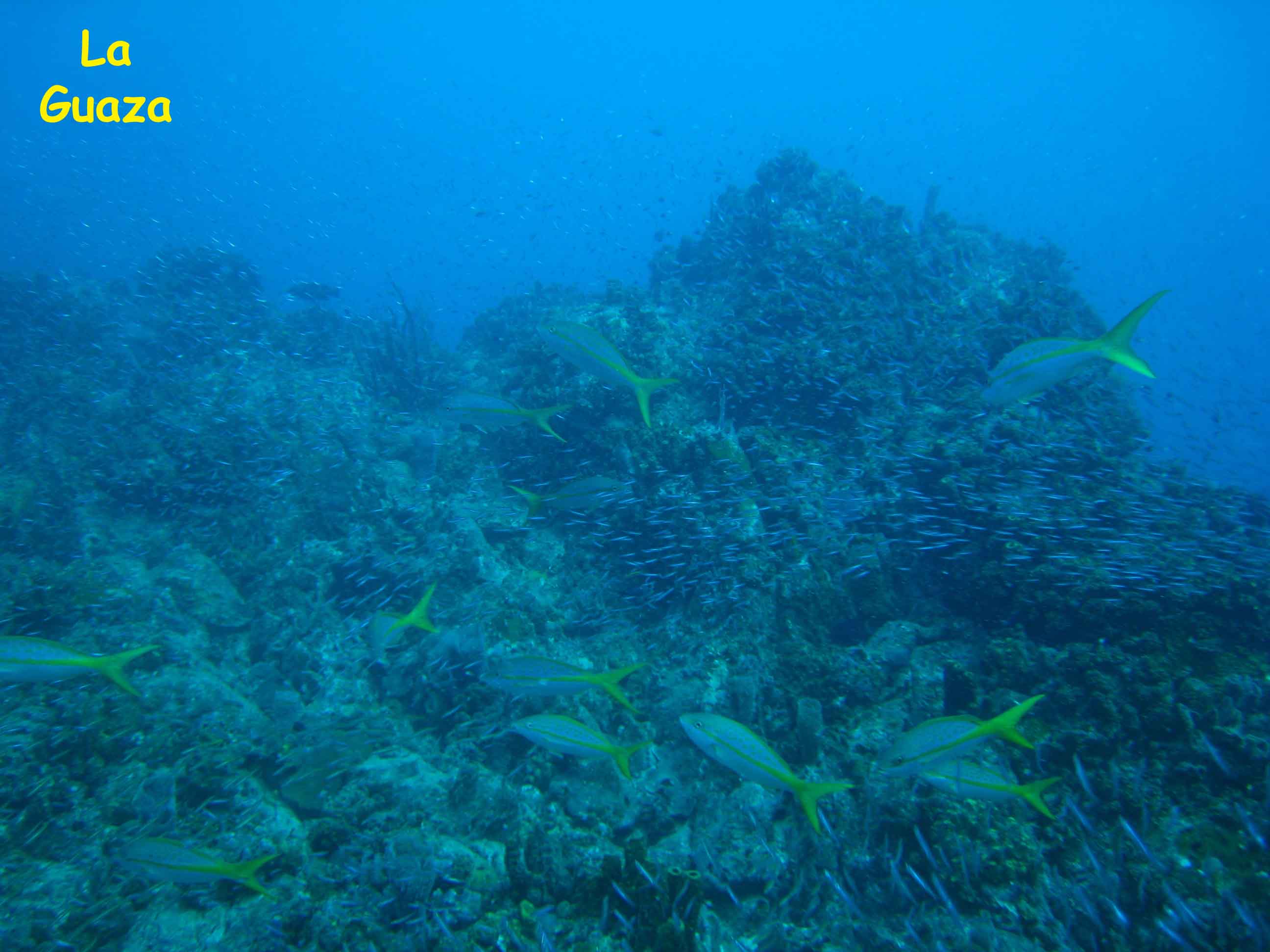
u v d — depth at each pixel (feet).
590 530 31.30
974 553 26.94
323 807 20.18
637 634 26.94
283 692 25.57
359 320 66.33
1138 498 29.81
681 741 22.44
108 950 15.64
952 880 16.30
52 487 36.29
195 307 61.98
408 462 40.78
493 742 22.36
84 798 18.49
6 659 15.03
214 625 29.86
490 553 30.83
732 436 32.24
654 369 35.12
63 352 55.26
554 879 16.79
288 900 16.74
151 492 36.73
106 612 26.55
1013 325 39.04
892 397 36.01
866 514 30.53
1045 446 30.07
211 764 20.10
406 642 27.73
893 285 45.85
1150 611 22.04
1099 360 15.26
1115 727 19.22
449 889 17.02
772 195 56.90
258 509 35.45
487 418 25.72
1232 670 20.52
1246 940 13.83
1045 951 15.26
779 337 40.06
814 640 25.08
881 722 21.57
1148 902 15.47
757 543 27.66
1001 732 14.10
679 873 15.69
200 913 16.51
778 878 18.45
